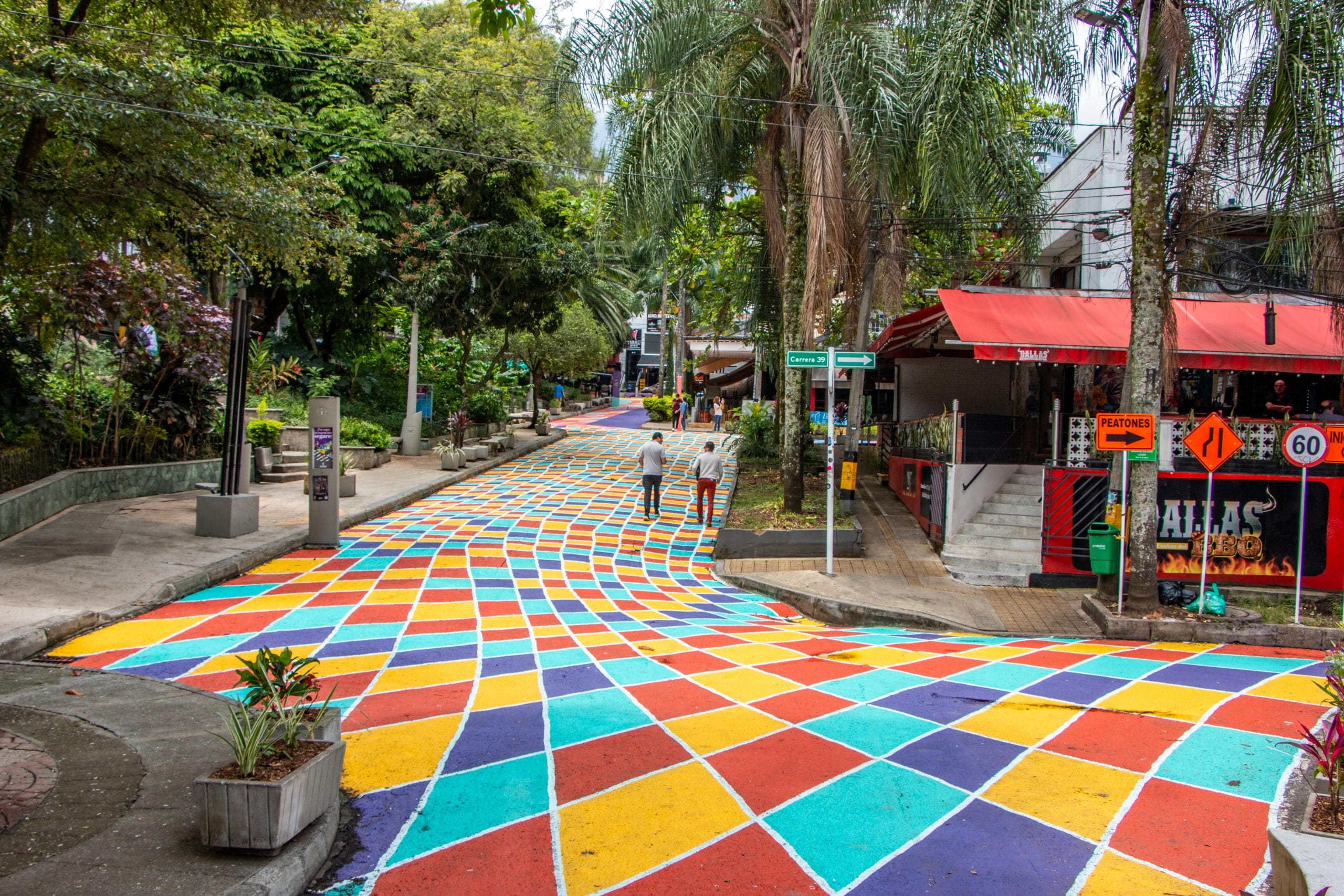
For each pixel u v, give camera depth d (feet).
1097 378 50.93
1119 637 30.83
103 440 43.65
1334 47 29.35
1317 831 12.57
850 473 48.78
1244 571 36.55
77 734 17.08
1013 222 46.78
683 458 78.28
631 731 19.48
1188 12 32.42
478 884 12.90
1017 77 35.81
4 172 30.94
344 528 43.65
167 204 36.45
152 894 11.20
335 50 72.02
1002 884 12.99
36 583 28.45
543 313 76.02
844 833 14.60
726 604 36.50
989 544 41.88
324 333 82.89
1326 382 48.06
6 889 11.21
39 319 40.45
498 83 69.46
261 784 12.31
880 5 42.70
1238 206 36.45
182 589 30.30
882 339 56.13
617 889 12.80
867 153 42.37
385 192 69.56
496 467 69.87
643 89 44.93
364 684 22.74
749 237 65.31
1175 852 14.02
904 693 22.72
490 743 18.69
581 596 34.91
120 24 38.14
